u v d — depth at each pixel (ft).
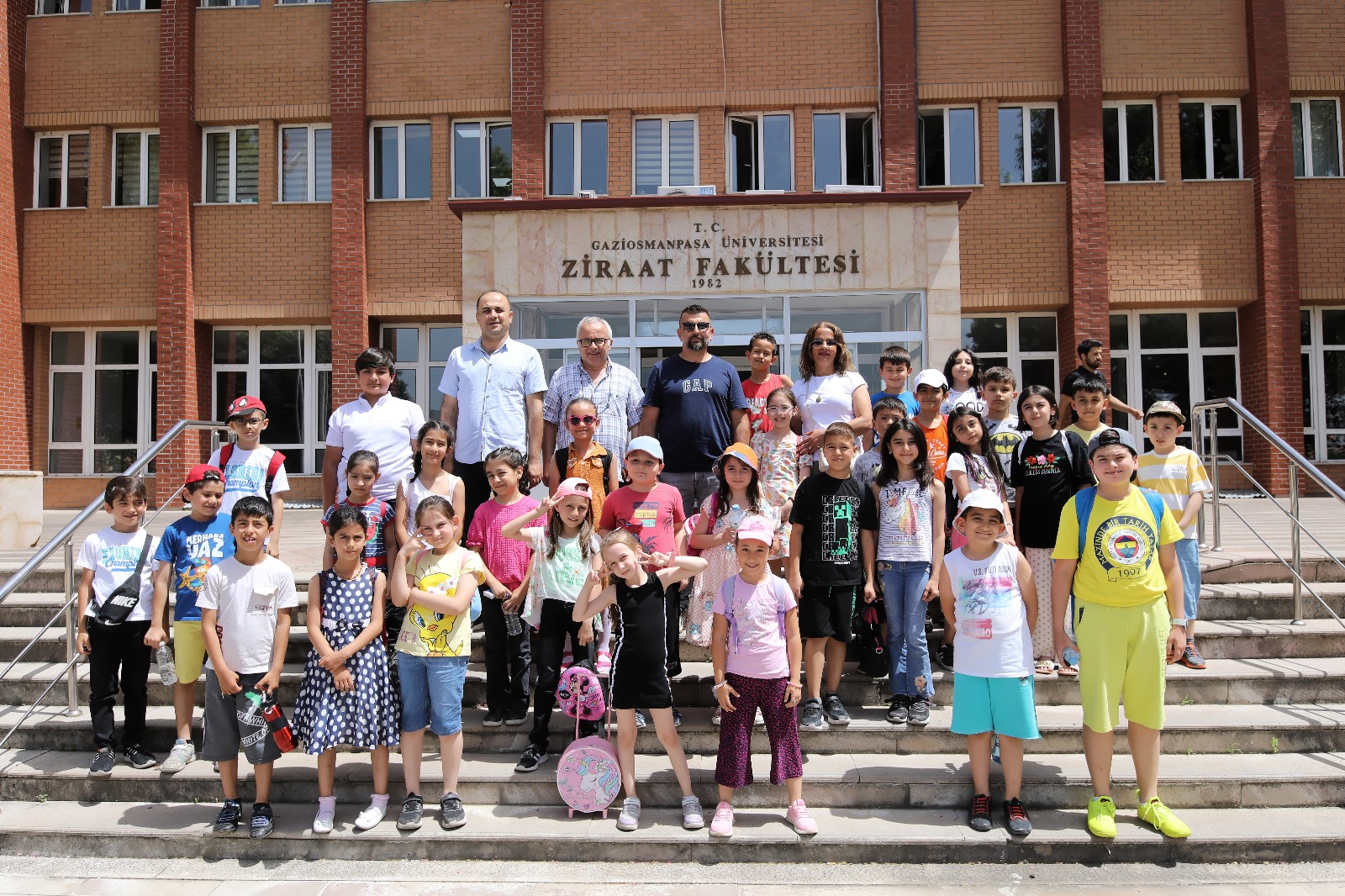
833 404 19.84
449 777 14.69
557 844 13.87
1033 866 13.60
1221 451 46.88
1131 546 14.29
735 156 47.14
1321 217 45.88
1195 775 14.94
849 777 15.14
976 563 14.73
